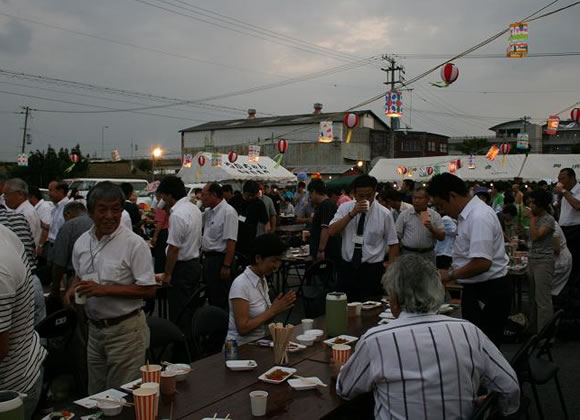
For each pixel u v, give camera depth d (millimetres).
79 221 4410
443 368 2039
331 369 2826
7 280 2029
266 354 3117
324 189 6969
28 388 2291
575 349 5895
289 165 36719
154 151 28156
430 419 2023
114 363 3105
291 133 35094
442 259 6840
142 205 19188
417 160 24828
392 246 5230
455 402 2041
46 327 3561
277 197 15172
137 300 3174
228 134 40625
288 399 2451
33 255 3980
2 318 2025
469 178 22125
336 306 3502
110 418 2232
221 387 2605
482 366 2139
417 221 5852
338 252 6949
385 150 39125
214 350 3861
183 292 5387
